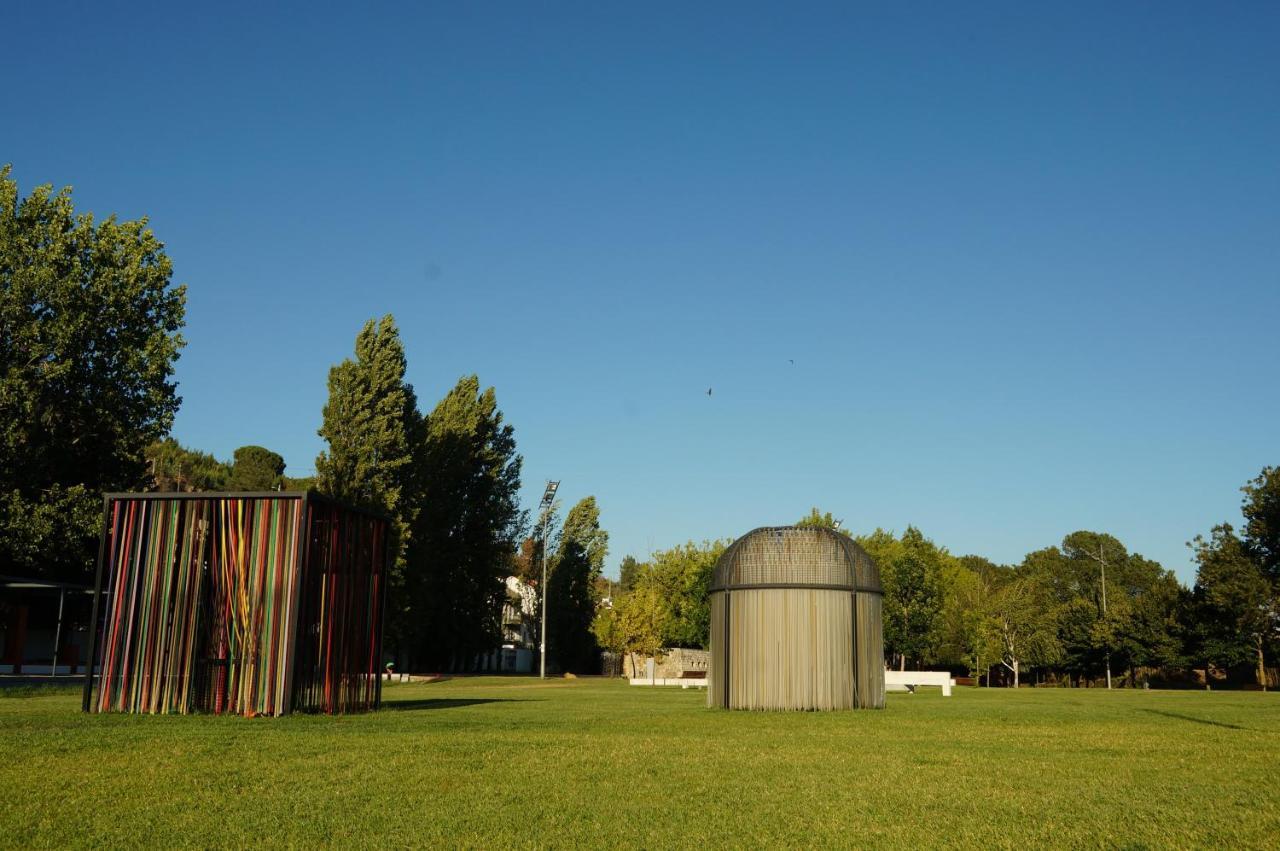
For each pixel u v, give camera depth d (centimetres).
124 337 4012
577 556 7894
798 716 1859
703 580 6981
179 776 971
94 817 787
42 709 1784
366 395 5044
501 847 701
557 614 7712
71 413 3991
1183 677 6788
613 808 838
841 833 754
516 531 6981
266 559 1689
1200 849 702
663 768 1069
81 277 3912
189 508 1727
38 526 3644
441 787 930
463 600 6438
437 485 6097
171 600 1705
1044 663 7088
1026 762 1150
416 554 5366
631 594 6619
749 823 785
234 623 1681
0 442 3722
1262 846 709
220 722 1514
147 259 4147
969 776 1036
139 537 1734
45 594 4547
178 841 712
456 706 2136
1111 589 9331
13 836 722
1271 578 5209
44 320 3869
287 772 1004
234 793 891
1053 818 810
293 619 1662
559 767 1063
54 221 3888
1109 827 774
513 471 6831
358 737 1309
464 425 6406
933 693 3241
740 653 2153
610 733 1438
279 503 1702
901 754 1220
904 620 6119
